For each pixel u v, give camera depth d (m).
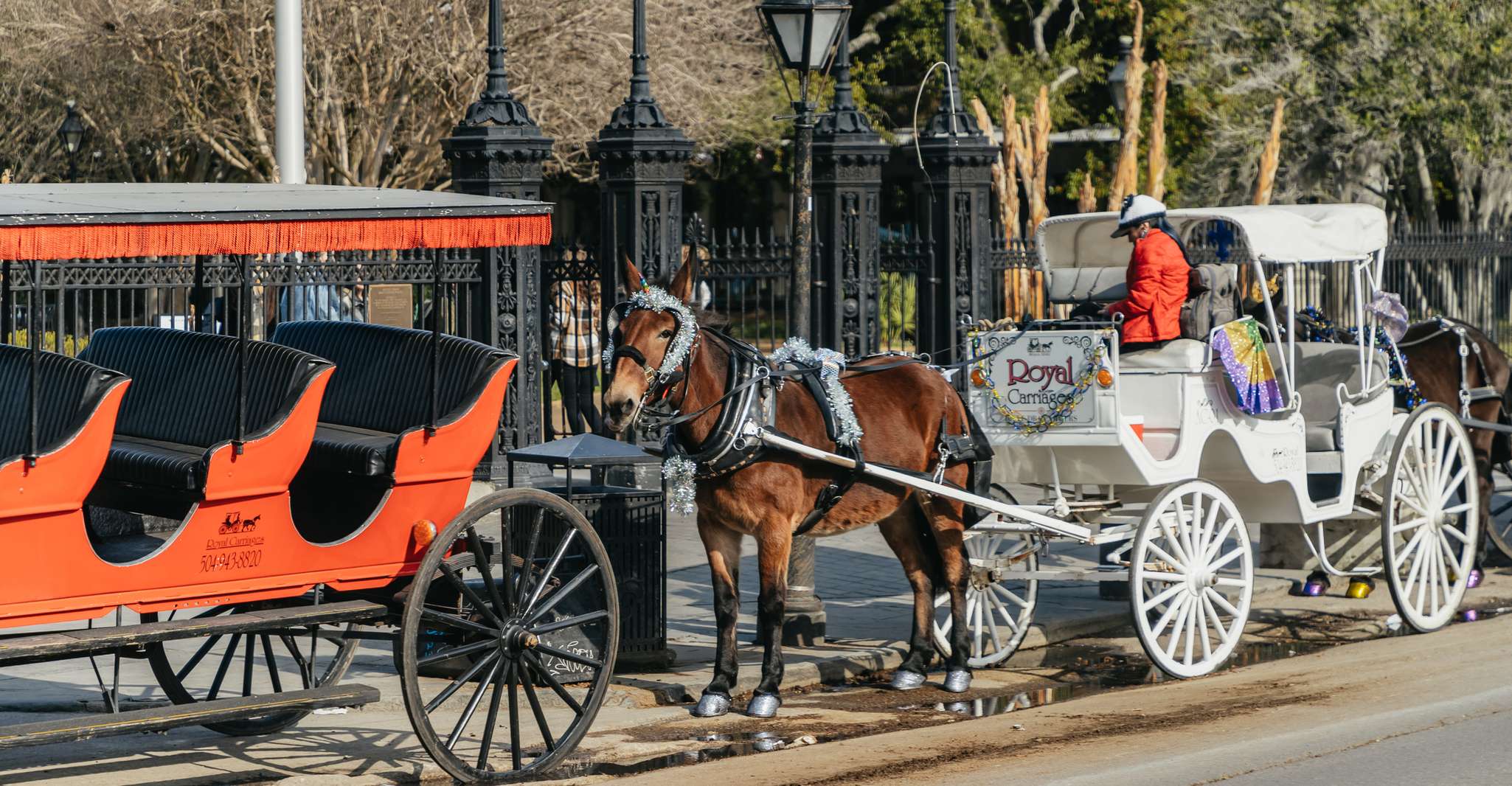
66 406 7.91
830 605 14.97
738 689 11.62
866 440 11.19
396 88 35.16
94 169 38.84
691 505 10.41
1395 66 35.56
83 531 7.85
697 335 10.38
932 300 23.02
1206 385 12.10
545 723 9.42
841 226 21.98
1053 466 12.16
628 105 19.84
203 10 32.62
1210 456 12.55
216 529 8.32
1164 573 11.85
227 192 8.89
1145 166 42.03
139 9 31.66
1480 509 15.23
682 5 35.59
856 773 9.09
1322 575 15.31
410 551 9.10
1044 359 11.94
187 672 10.19
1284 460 12.75
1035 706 11.09
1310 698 10.83
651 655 12.03
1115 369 11.66
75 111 32.41
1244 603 12.37
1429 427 13.58
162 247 7.82
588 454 11.52
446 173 38.50
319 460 9.27
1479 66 35.25
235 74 33.91
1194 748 9.43
